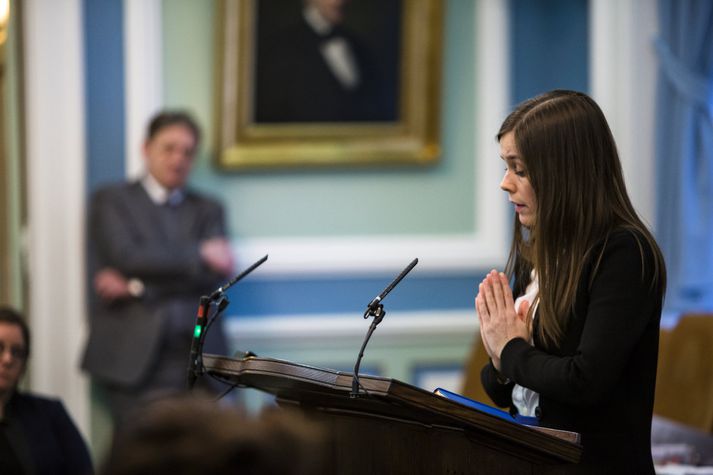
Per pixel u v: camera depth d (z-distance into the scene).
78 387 10.22
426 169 10.80
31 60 10.12
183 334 9.87
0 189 9.50
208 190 10.63
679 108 9.91
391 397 3.49
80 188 10.23
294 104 10.59
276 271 10.59
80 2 10.23
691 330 7.35
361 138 10.62
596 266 3.99
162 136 9.86
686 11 9.89
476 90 10.77
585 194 4.09
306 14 10.57
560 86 10.74
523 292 4.52
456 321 10.66
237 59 10.48
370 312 3.93
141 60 10.33
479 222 10.78
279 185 10.70
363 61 10.63
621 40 10.12
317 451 1.79
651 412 4.04
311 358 10.62
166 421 1.69
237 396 10.05
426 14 10.59
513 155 4.22
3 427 6.80
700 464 6.88
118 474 1.64
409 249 10.70
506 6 10.72
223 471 1.66
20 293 9.77
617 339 3.85
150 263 9.83
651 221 9.98
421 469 3.96
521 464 3.83
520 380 3.98
